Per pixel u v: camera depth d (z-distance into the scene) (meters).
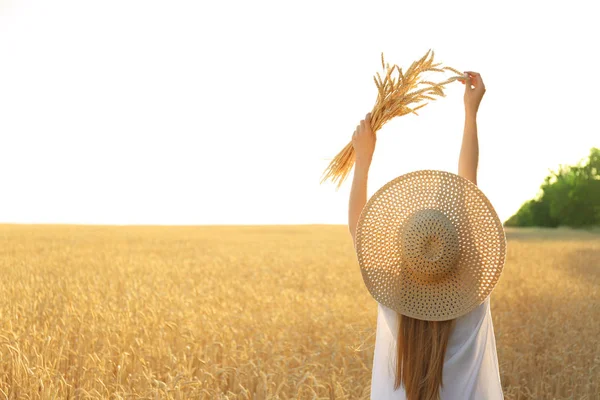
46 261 24.55
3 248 34.56
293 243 46.53
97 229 78.56
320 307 11.53
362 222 2.51
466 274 2.43
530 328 9.02
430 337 2.46
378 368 2.59
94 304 11.30
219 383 6.53
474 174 2.73
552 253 31.25
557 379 6.63
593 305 11.47
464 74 2.75
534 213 81.06
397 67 2.74
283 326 9.23
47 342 6.91
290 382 6.04
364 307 11.78
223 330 8.23
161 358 7.12
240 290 15.39
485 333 2.53
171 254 31.72
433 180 2.47
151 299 12.02
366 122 2.77
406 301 2.46
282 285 16.80
